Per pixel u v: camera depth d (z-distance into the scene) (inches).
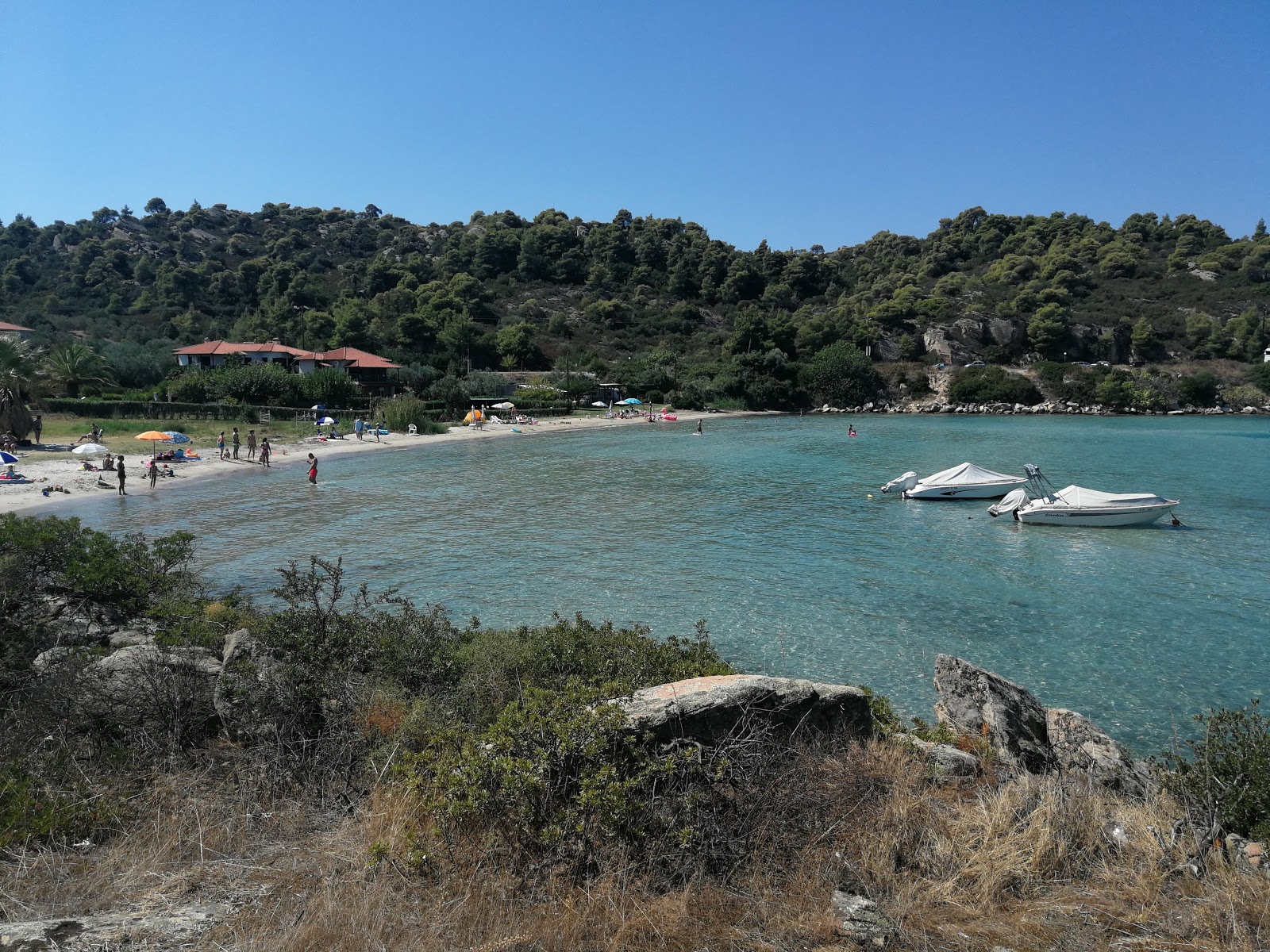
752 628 778.2
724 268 7204.7
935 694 615.8
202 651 435.8
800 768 257.8
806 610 836.0
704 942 191.9
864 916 204.1
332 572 423.8
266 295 5629.9
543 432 3336.6
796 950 189.8
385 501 1541.6
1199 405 4608.8
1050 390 4808.1
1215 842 250.1
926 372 5221.5
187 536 765.3
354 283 6205.7
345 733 315.9
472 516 1371.8
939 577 973.8
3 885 218.4
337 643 393.4
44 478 1688.0
